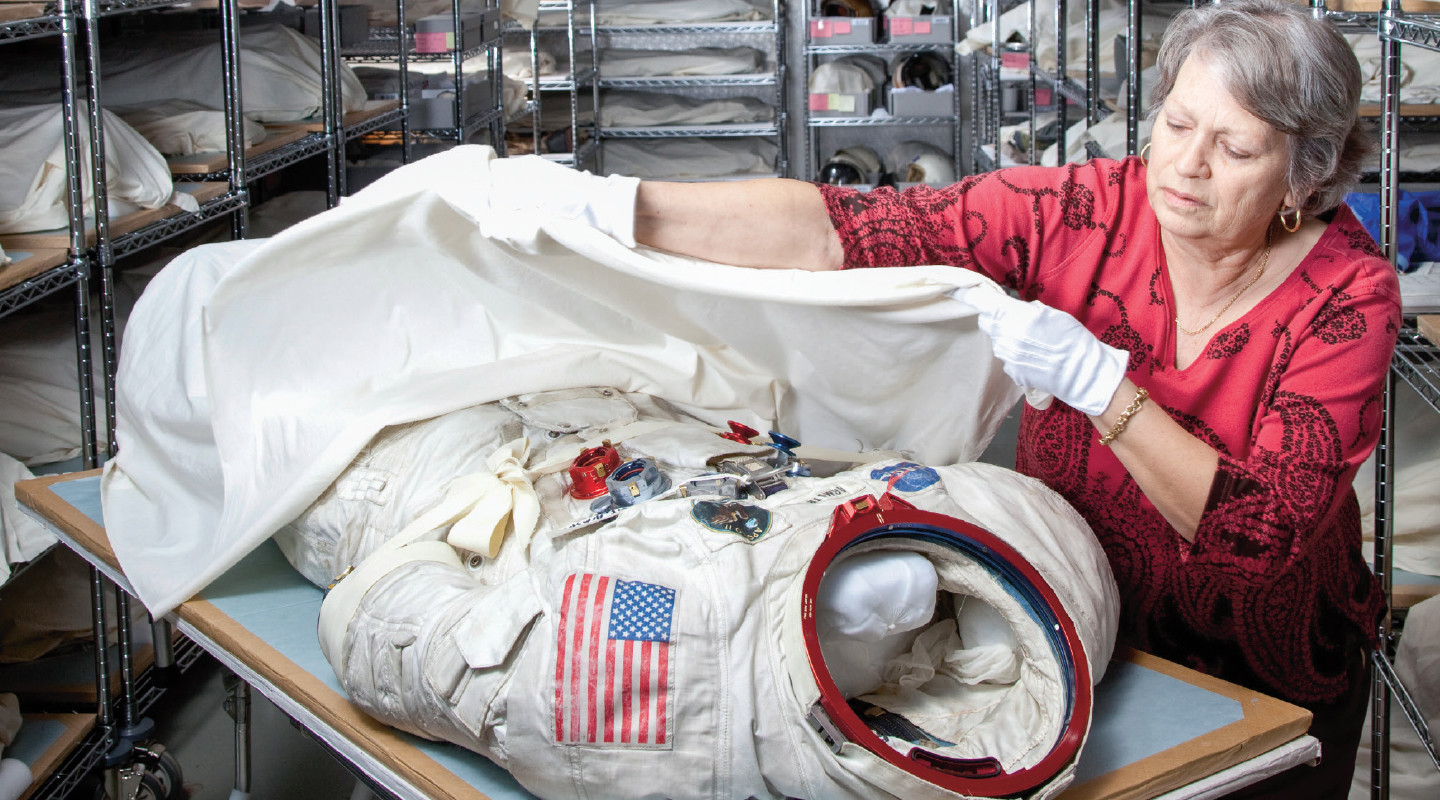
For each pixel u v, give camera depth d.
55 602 2.46
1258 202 1.13
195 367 1.79
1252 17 1.10
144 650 2.51
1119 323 1.32
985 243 1.35
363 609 1.24
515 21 5.25
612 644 1.04
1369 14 1.76
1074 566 1.20
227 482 1.66
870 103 5.89
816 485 1.23
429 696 1.13
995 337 1.23
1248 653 1.35
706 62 5.88
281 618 1.53
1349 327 1.18
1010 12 5.02
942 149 6.25
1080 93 3.51
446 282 1.68
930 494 1.19
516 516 1.36
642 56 5.91
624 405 1.60
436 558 1.32
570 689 1.04
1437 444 2.20
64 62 2.09
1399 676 1.86
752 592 1.05
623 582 1.07
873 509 1.08
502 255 1.55
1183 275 1.29
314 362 1.70
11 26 1.98
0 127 2.31
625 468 1.33
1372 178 2.61
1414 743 1.86
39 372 2.54
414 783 1.18
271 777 2.35
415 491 1.51
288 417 1.66
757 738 1.02
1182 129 1.15
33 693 2.30
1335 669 1.39
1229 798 1.34
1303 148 1.12
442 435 1.55
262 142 3.11
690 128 5.97
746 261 1.40
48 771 2.11
